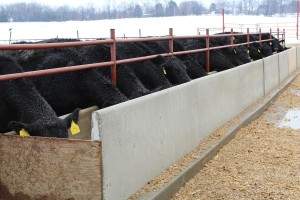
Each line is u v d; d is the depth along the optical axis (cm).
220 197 529
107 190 439
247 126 916
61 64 824
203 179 592
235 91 952
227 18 9712
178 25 7512
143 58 857
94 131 431
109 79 830
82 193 436
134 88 830
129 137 487
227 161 671
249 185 568
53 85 815
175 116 619
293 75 1809
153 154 549
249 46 1847
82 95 827
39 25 9288
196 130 704
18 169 467
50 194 453
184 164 612
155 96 557
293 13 11462
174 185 536
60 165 443
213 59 1429
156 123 559
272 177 600
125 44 973
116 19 12975
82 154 432
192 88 689
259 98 1194
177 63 935
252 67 1114
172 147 607
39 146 452
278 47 2309
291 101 1265
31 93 625
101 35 5303
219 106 835
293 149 739
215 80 810
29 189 464
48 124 538
